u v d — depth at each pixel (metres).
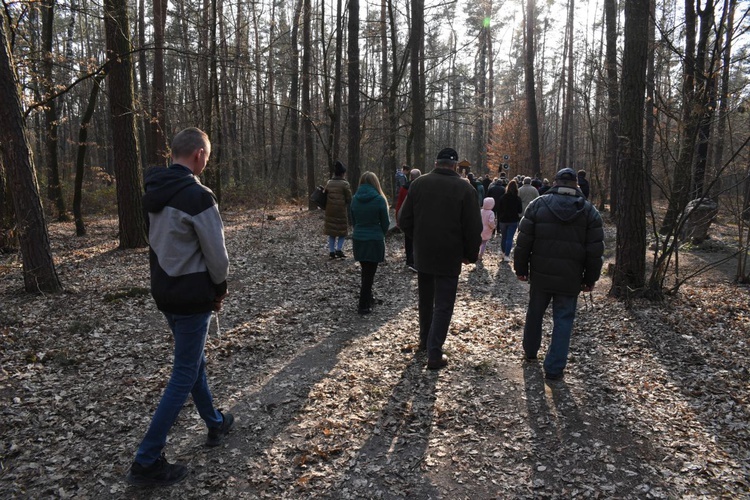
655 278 6.68
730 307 6.31
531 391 4.23
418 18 16.33
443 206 4.43
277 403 4.04
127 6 10.17
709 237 11.22
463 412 3.88
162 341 5.37
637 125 6.52
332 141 16.83
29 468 3.14
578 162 43.78
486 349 5.20
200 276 2.84
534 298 4.64
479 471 3.16
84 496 2.89
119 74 10.04
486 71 36.59
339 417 3.81
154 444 2.86
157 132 14.76
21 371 4.53
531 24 20.72
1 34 6.18
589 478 3.07
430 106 31.45
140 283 7.66
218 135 19.91
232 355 5.09
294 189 25.64
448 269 4.52
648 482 3.02
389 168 21.59
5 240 10.06
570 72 29.48
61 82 11.33
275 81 30.97
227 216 18.69
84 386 4.29
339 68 16.45
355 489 2.99
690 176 6.54
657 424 3.67
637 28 6.32
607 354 5.02
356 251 6.25
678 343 5.22
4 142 6.51
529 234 4.44
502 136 34.75
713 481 3.01
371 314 6.43
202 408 3.30
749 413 3.76
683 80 6.68
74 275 8.17
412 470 3.17
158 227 2.81
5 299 6.63
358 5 12.69
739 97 6.46
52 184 16.58
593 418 3.78
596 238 4.26
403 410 3.91
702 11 6.82
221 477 3.08
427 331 5.04
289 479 3.08
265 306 6.79
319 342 5.43
